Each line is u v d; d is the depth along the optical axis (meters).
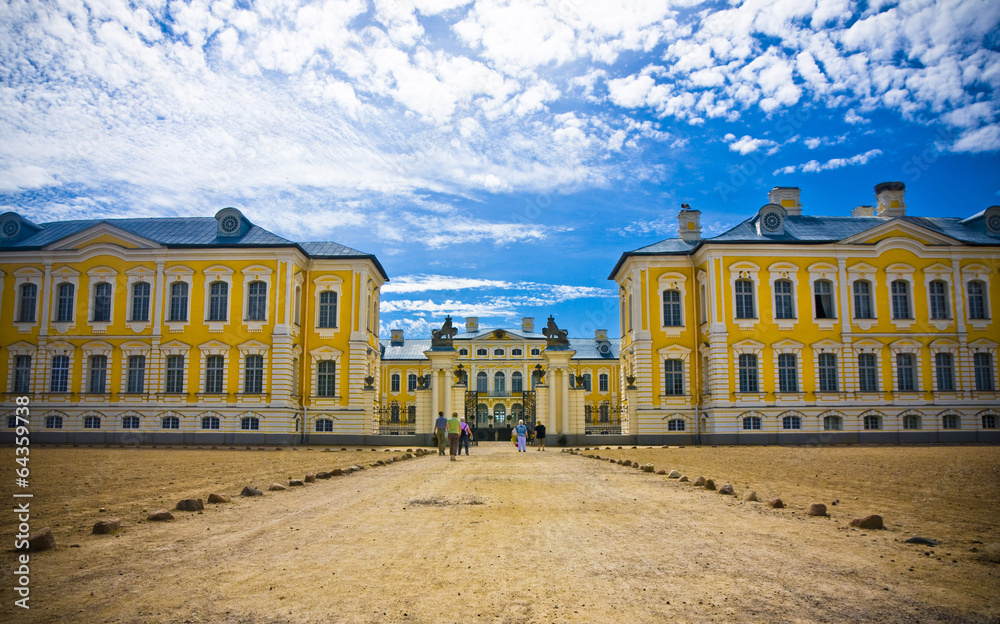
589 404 98.06
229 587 7.81
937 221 56.88
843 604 7.20
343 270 53.16
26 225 54.69
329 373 52.31
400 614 6.86
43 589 7.69
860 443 49.00
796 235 52.34
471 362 99.19
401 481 20.08
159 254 50.62
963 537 10.79
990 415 50.38
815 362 49.91
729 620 6.70
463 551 9.76
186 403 49.47
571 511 13.64
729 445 47.81
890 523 12.06
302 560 9.17
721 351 49.31
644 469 23.78
